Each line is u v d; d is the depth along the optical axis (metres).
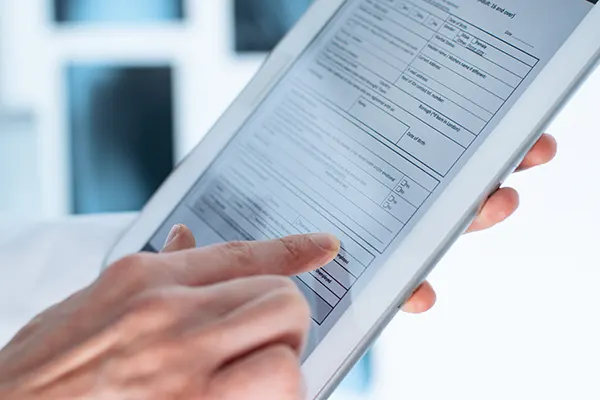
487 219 0.47
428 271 0.41
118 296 0.29
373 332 0.41
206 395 0.27
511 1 0.46
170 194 0.55
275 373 0.27
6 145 1.54
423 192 0.43
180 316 0.28
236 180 0.53
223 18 1.55
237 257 0.32
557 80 0.41
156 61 1.56
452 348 0.61
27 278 0.67
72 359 0.29
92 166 1.58
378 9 0.52
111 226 0.71
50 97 1.56
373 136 0.47
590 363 0.54
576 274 0.56
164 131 1.59
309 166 0.50
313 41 0.55
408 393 0.63
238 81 1.57
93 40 1.55
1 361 0.30
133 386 0.28
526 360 0.57
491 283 0.60
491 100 0.43
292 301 0.28
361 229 0.44
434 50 0.47
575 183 0.56
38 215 1.56
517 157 0.41
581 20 0.42
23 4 1.53
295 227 0.48
